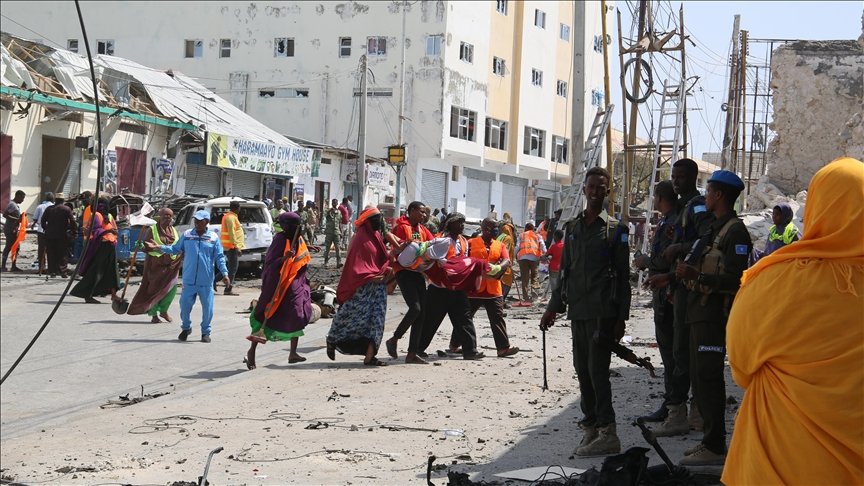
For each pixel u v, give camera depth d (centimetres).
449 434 750
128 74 3525
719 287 582
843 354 341
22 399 934
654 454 650
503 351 1230
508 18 5434
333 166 4691
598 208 659
